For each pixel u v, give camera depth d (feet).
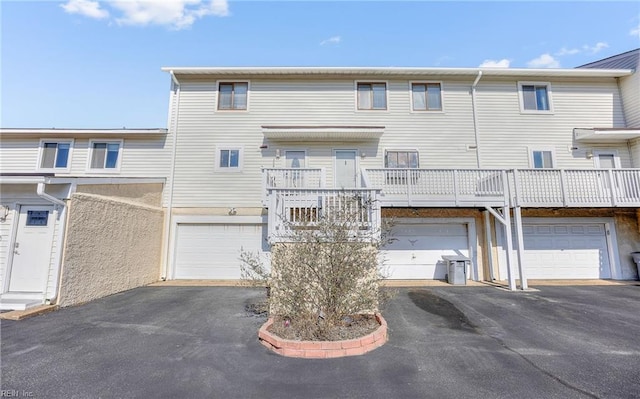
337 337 14.23
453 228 34.88
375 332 14.56
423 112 37.50
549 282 32.19
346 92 38.19
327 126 34.47
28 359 12.57
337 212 17.67
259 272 18.03
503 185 29.45
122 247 27.78
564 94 37.83
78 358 12.73
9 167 36.37
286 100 37.99
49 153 36.68
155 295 25.67
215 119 37.42
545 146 36.65
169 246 34.94
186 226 35.58
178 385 10.60
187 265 34.91
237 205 35.81
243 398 9.80
